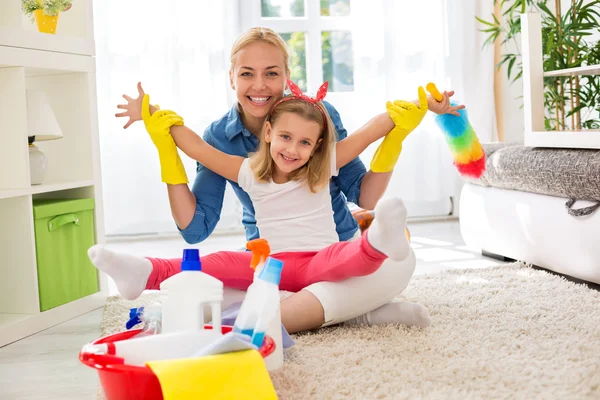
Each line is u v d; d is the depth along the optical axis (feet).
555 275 7.04
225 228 11.80
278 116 5.14
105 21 10.80
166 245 10.64
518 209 7.66
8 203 5.96
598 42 9.62
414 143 11.89
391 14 11.63
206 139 5.99
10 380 4.58
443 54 11.78
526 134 7.66
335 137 5.41
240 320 3.75
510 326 5.09
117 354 3.48
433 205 12.66
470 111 12.03
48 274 6.16
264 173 5.29
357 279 4.95
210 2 11.07
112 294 7.40
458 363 4.23
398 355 4.48
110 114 10.90
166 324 3.88
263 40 5.54
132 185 11.10
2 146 5.98
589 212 6.42
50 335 5.82
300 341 4.86
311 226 5.30
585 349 4.48
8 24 5.97
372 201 5.82
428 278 7.08
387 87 11.72
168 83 11.05
